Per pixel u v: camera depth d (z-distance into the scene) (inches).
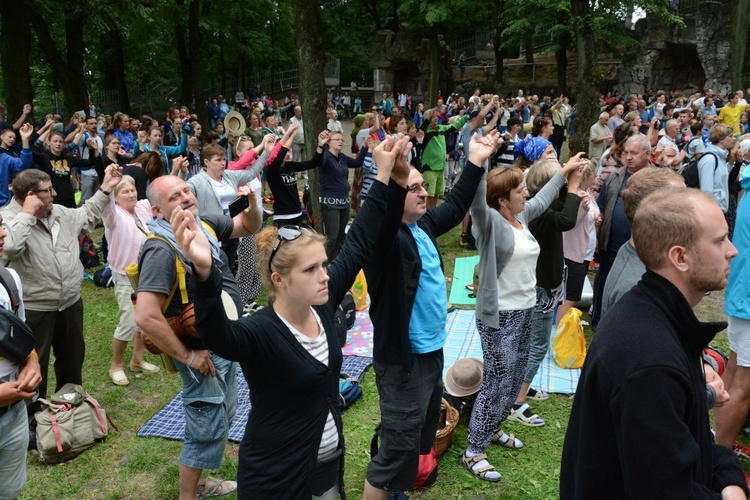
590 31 508.4
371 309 121.7
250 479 94.8
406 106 1256.2
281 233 92.4
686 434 61.9
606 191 198.8
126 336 202.7
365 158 320.8
